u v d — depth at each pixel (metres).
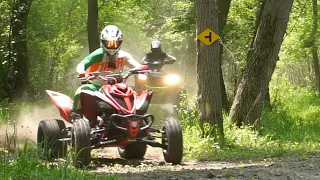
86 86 12.49
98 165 12.49
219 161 14.13
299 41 44.41
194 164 13.15
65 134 13.17
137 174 10.70
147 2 38.09
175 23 28.22
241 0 31.02
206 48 17.61
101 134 12.23
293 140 19.94
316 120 27.67
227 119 20.41
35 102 28.30
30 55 34.94
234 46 30.03
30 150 10.48
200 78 17.72
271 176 9.91
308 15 42.78
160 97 21.20
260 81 20.12
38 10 34.03
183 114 19.69
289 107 35.12
